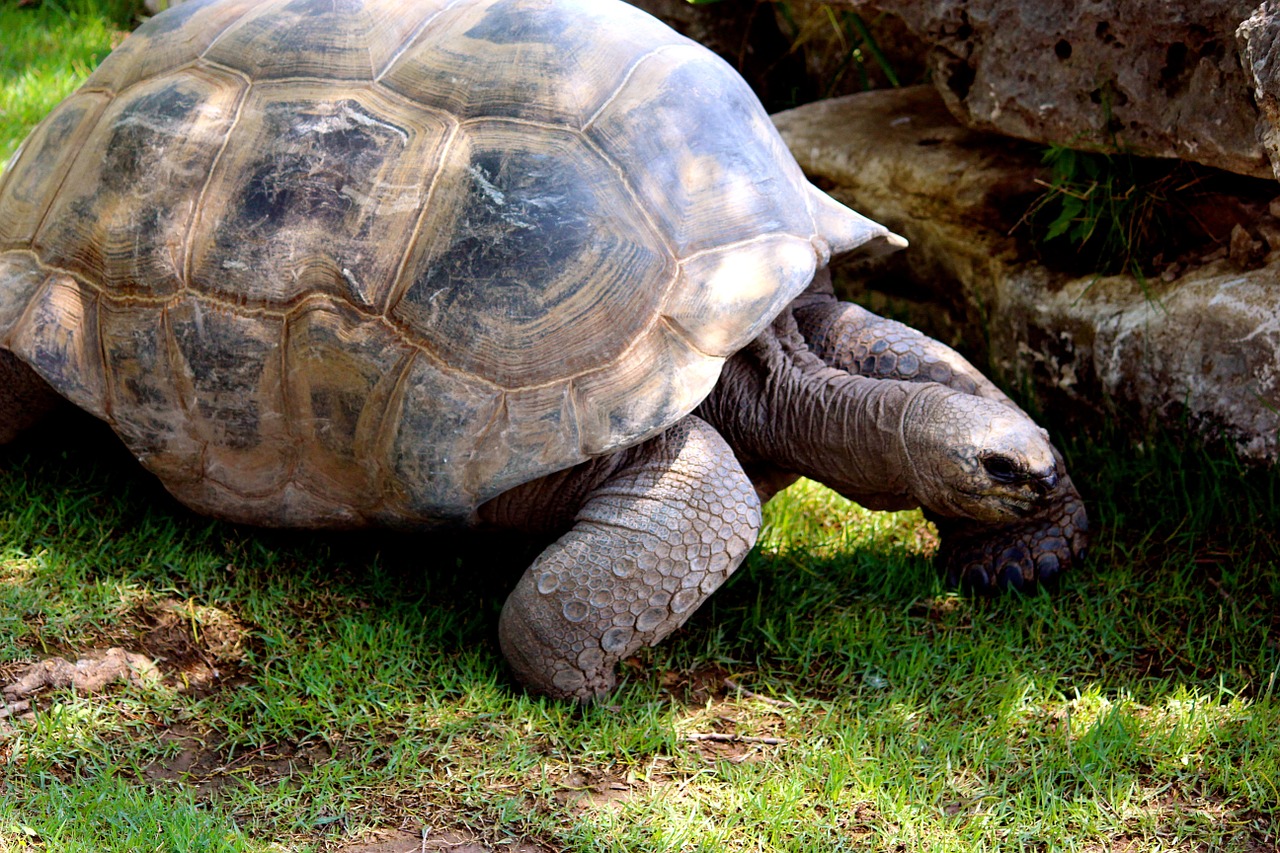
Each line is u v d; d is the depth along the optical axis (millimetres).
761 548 3414
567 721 2760
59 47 6023
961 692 2887
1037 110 3590
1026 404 3883
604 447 2609
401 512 2791
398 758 2576
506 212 2668
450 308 2645
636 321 2662
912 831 2443
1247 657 2941
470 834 2410
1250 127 3119
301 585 3082
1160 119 3334
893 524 3594
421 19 2994
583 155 2732
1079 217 3713
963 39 3734
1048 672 2957
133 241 2859
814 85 5281
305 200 2756
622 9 3111
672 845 2387
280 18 3012
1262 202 3395
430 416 2635
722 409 3143
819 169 4457
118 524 3211
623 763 2646
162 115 2930
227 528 3221
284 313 2742
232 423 2820
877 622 3113
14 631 2812
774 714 2830
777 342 3121
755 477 3279
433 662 2879
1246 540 3256
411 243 2701
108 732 2600
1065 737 2715
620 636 2691
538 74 2814
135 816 2324
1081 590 3195
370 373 2680
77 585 2973
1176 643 3027
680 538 2652
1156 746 2656
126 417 2900
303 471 2842
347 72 2877
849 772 2598
